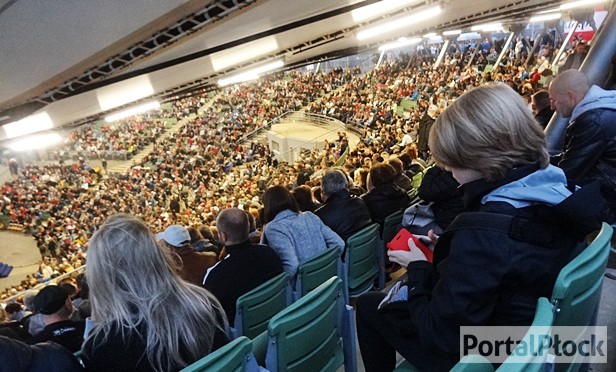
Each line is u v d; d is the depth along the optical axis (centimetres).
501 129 112
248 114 3456
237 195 1678
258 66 667
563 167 221
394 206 353
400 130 1451
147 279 133
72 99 523
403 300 148
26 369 120
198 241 383
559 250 114
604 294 218
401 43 947
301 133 2478
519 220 110
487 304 113
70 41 341
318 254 272
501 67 1906
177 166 2827
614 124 209
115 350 130
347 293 303
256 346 207
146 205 2291
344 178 332
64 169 3033
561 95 232
